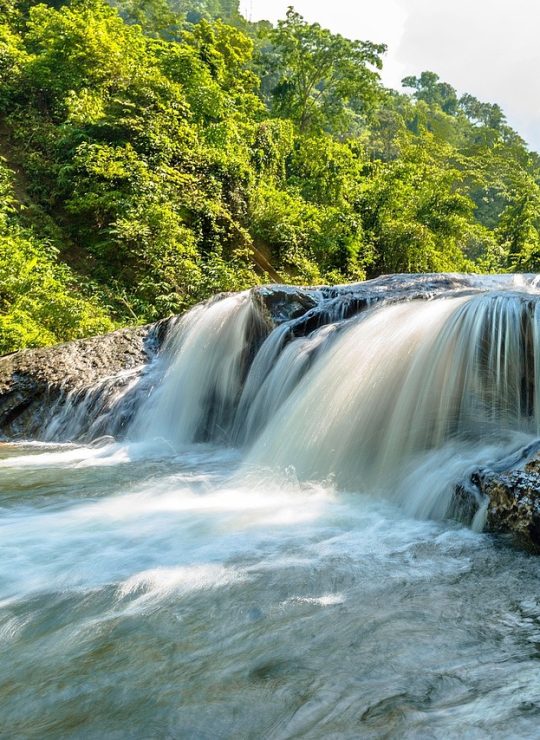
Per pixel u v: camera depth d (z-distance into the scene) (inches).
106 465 241.4
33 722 70.9
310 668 80.9
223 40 1195.9
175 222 609.6
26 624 96.7
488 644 86.9
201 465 240.7
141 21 1647.4
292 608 100.8
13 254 480.1
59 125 725.9
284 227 779.4
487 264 1373.0
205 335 317.1
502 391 185.9
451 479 160.2
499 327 187.9
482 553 128.0
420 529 146.6
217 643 88.9
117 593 108.5
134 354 350.0
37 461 252.7
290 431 230.7
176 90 754.8
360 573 116.6
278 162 1018.7
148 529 147.7
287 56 1503.4
